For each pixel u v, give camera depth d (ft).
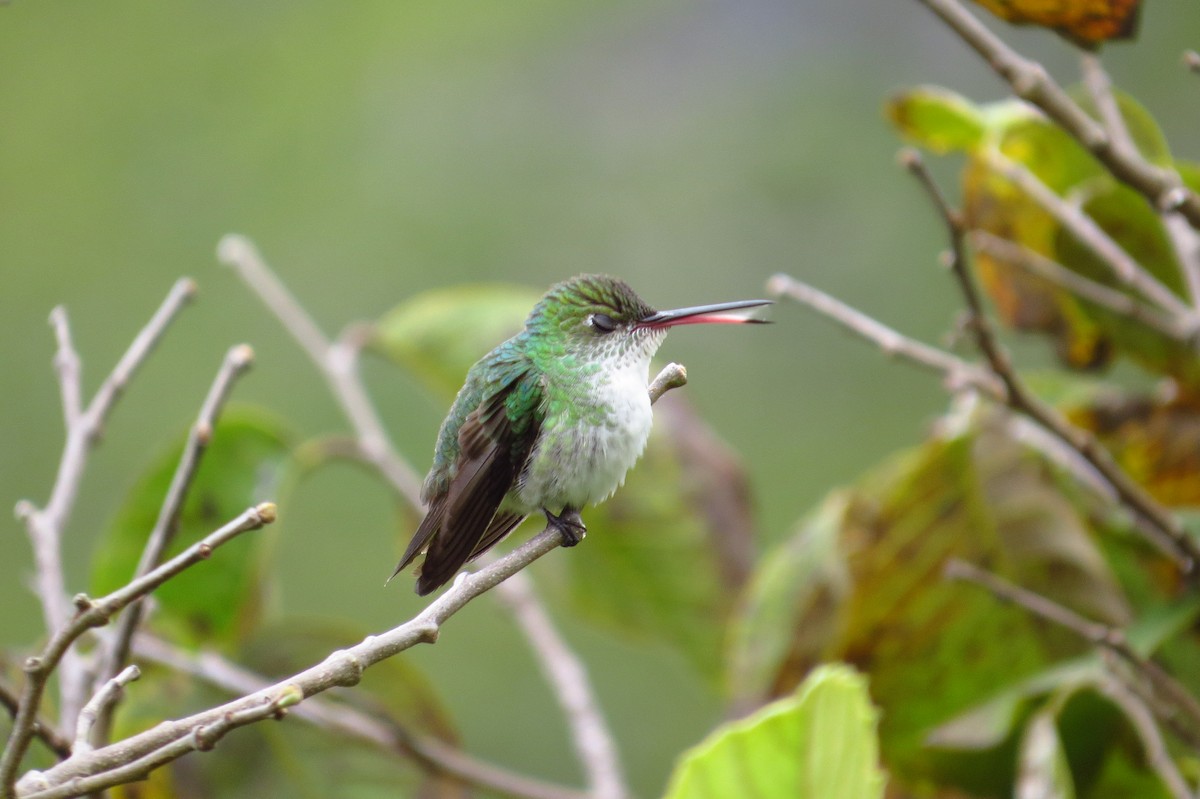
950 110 27.63
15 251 62.08
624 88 63.98
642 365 24.71
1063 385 30.63
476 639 52.54
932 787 26.43
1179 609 26.27
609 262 60.29
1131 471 29.25
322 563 54.13
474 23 65.51
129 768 13.32
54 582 20.56
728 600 31.24
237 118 63.57
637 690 51.49
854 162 59.82
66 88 64.49
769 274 58.95
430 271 60.70
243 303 60.23
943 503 27.12
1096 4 21.45
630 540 31.55
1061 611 23.47
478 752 50.49
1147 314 25.90
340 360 31.04
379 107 64.08
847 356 56.49
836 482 53.72
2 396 59.98
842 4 63.36
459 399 24.93
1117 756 25.04
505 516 24.38
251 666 28.40
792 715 16.21
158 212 62.49
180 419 58.65
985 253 29.68
